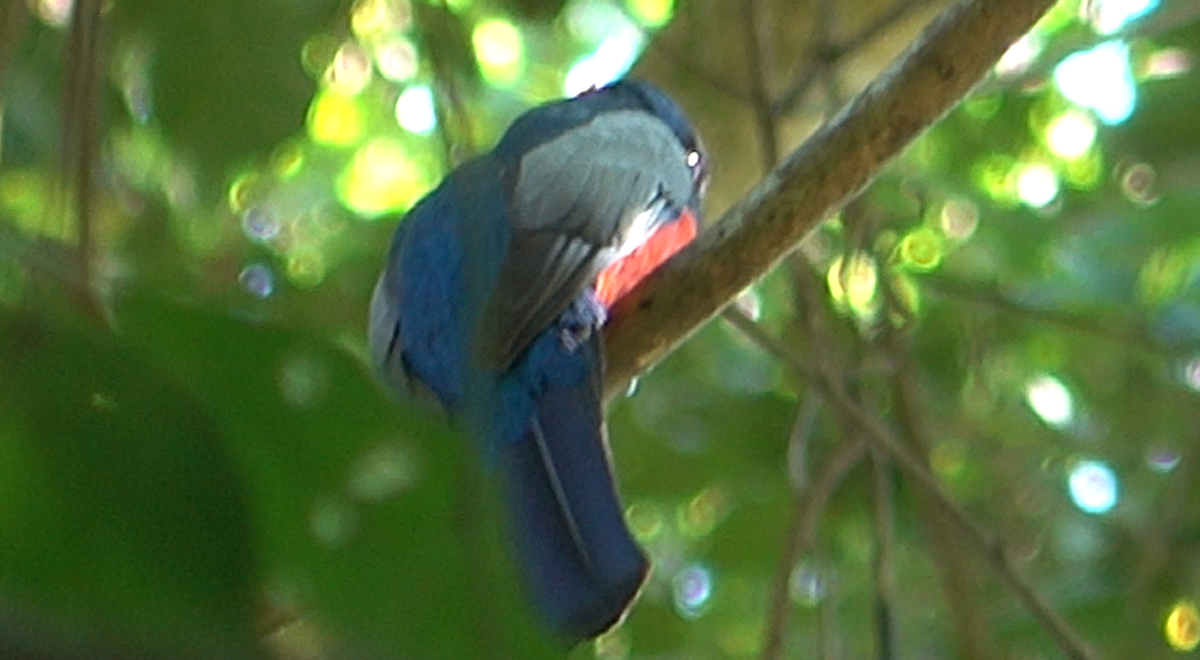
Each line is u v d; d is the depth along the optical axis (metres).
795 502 11.77
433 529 3.07
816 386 9.95
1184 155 14.92
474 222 3.06
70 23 7.31
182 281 7.92
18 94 10.44
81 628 2.59
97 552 2.85
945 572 11.09
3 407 2.94
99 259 6.92
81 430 2.93
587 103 10.91
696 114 13.19
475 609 2.84
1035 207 15.87
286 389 3.29
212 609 2.75
